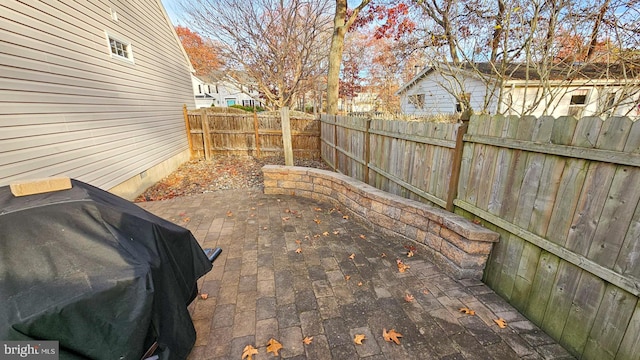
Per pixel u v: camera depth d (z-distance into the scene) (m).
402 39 6.86
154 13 6.59
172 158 7.21
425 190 2.84
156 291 1.22
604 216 1.32
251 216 3.68
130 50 5.35
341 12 7.71
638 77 2.52
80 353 0.99
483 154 2.08
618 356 1.30
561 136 1.50
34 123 3.09
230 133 8.76
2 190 1.28
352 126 4.95
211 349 1.61
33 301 0.94
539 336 1.65
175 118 7.68
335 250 2.72
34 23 3.11
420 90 10.58
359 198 3.31
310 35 11.09
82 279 1.03
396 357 1.53
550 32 2.95
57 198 1.21
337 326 1.76
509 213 1.89
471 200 2.24
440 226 2.36
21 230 1.03
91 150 4.03
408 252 2.65
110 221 1.22
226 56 11.21
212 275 2.35
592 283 1.40
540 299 1.70
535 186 1.68
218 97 29.77
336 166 6.36
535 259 1.72
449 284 2.16
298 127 8.79
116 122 4.68
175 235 1.53
